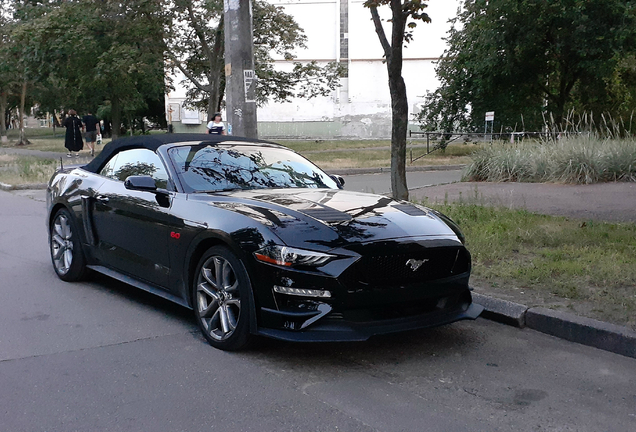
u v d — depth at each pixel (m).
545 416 3.36
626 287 5.42
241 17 10.78
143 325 4.82
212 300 4.33
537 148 13.52
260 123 45.59
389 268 3.98
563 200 10.16
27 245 7.95
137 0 23.11
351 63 44.56
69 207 6.00
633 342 4.29
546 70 24.14
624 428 3.24
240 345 4.14
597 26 20.92
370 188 13.77
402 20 7.53
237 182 5.05
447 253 4.28
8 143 40.56
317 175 5.64
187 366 3.96
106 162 5.89
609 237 7.21
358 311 3.91
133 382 3.70
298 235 3.94
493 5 21.64
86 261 5.98
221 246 4.24
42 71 25.16
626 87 25.19
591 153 12.12
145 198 5.01
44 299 5.52
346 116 45.22
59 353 4.18
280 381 3.74
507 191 11.46
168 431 3.08
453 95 25.55
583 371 4.04
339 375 3.87
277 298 3.90
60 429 3.09
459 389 3.70
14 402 3.40
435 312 4.25
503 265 6.19
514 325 4.93
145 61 23.80
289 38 26.81
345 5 44.12
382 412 3.35
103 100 47.78
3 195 13.61
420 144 33.78
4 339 4.45
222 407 3.36
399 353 4.30
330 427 3.15
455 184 13.13
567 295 5.22
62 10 23.22
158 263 4.86
